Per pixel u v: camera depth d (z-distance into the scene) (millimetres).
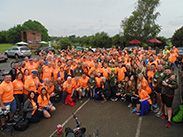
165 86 4305
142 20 26531
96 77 6516
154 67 5426
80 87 6430
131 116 5016
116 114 5172
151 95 5410
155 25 25891
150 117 4906
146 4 26188
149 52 9664
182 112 4391
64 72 7004
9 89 4199
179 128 4223
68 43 34188
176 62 10984
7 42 58781
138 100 5047
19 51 18797
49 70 6773
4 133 4211
